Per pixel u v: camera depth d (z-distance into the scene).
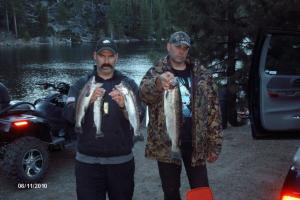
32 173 5.75
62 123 6.64
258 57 5.23
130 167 3.64
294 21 9.03
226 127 9.55
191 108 3.56
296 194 2.61
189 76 3.60
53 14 114.75
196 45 10.12
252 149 7.21
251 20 9.33
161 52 10.91
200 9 10.02
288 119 5.19
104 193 3.65
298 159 2.79
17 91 26.28
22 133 5.87
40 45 94.12
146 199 5.18
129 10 111.06
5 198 5.30
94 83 3.41
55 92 7.30
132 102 3.39
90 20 116.69
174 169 3.66
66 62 47.16
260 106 5.19
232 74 10.23
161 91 3.39
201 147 3.57
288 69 5.32
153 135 3.62
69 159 7.05
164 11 10.91
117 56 3.63
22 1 104.75
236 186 5.45
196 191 3.23
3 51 70.88
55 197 5.32
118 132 3.52
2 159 6.04
